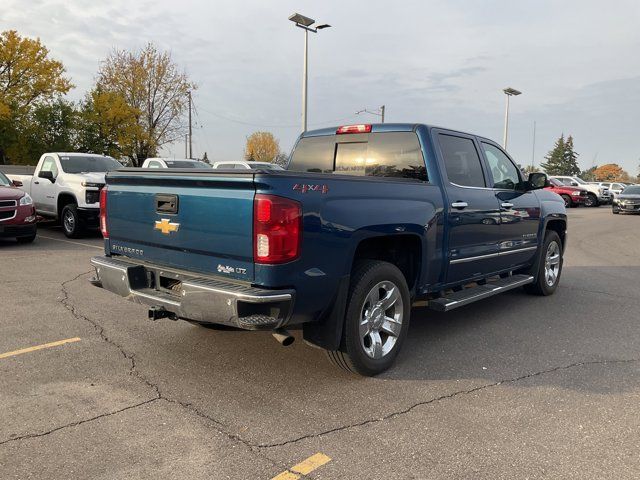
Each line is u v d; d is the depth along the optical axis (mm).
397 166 4977
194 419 3354
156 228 3996
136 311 5816
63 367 4180
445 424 3346
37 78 34281
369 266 3992
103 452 2939
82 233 12258
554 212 6973
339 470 2801
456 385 3986
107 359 4371
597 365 4461
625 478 2762
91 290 6797
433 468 2836
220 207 3510
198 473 2752
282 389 3848
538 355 4707
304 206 3428
